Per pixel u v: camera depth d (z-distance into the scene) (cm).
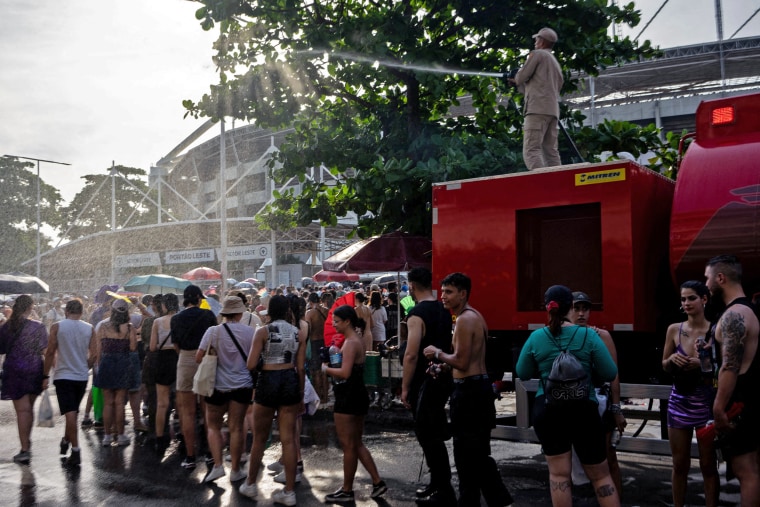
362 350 623
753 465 428
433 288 763
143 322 1038
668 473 702
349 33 1157
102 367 877
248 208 6419
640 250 650
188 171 7294
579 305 548
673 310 691
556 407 445
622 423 545
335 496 618
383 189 1184
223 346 690
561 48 1222
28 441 802
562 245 691
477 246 737
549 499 608
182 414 767
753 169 588
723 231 583
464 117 1398
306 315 1173
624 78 5594
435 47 1227
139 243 5350
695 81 5766
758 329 427
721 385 423
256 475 639
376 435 937
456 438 510
